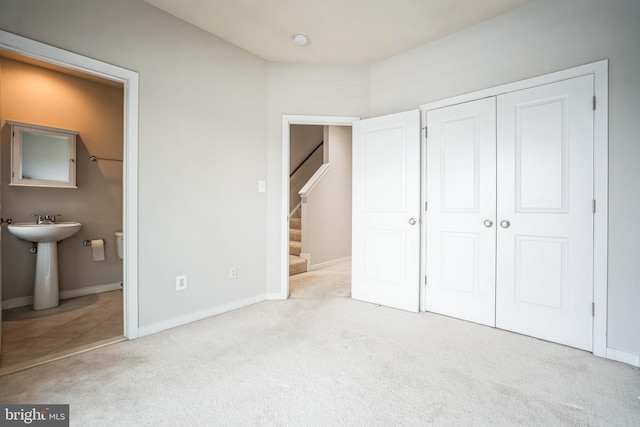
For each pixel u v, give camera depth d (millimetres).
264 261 3174
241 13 2393
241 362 1900
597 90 2016
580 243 2084
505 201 2393
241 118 2926
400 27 2572
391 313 2795
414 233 2811
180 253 2500
